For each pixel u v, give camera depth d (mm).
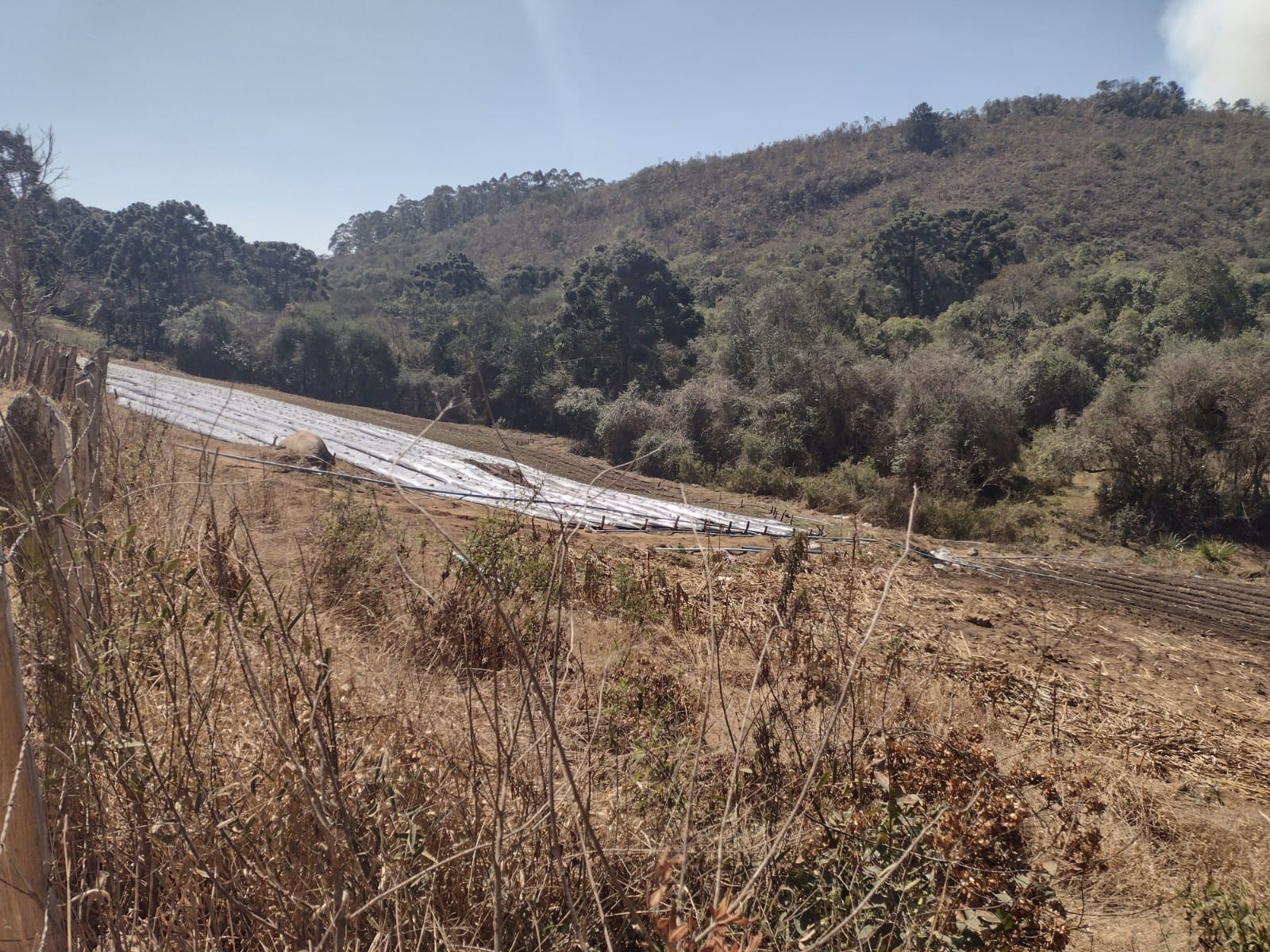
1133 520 24047
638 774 3205
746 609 5676
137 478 4902
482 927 2527
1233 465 24141
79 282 47125
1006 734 5844
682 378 41875
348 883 2314
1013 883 3078
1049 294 47938
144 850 2447
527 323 46500
